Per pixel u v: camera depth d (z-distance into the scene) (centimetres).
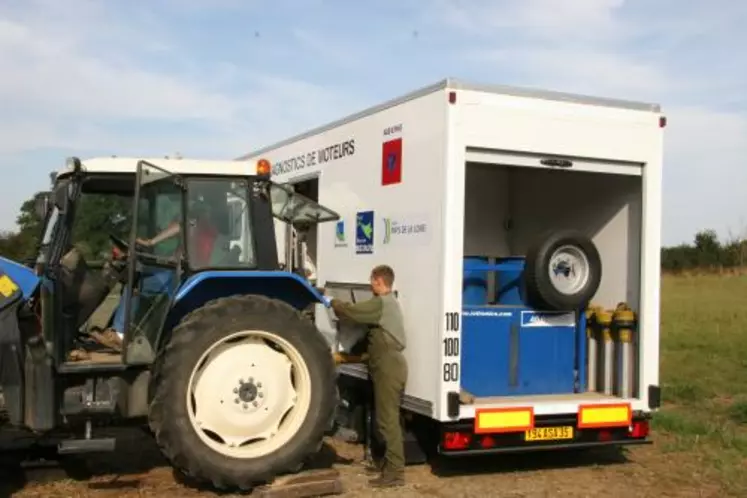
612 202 670
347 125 708
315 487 536
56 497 520
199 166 565
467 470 621
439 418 555
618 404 618
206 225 561
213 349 536
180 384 519
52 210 584
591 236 692
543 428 596
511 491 565
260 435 548
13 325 496
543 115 591
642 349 632
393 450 571
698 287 3144
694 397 927
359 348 645
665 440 728
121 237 572
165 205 554
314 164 779
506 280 666
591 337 673
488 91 573
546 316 648
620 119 620
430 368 568
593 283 641
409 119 605
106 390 530
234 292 565
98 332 571
